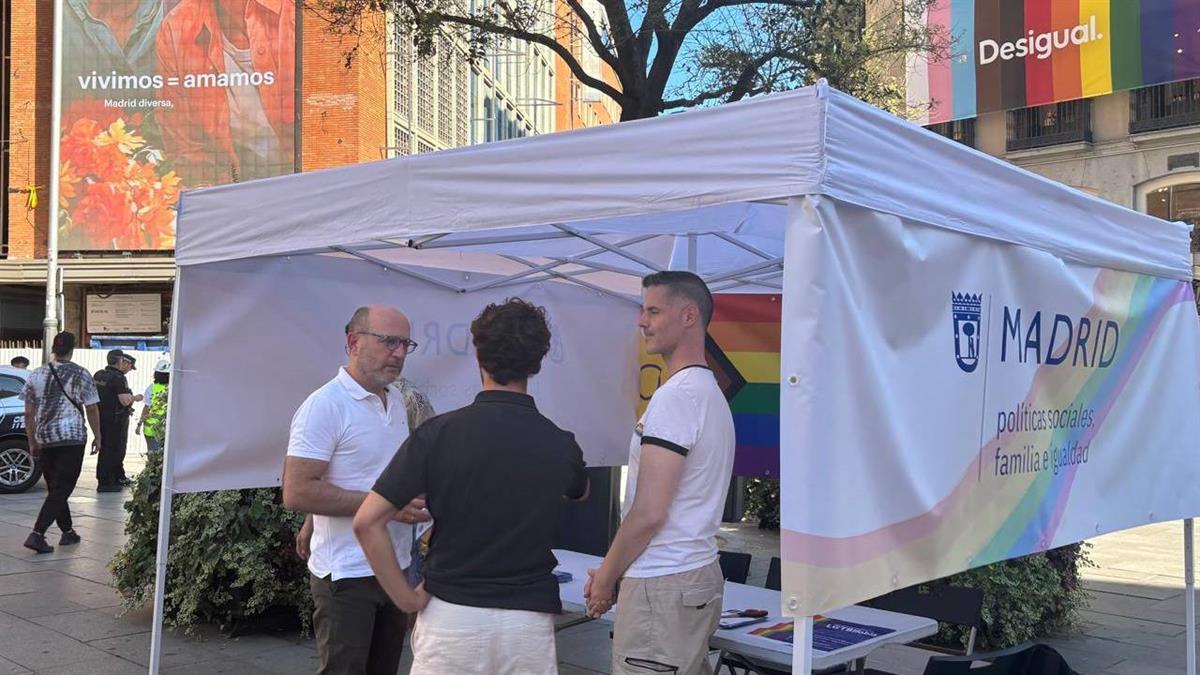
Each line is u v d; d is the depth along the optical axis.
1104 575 8.11
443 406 5.70
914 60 13.30
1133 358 4.29
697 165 2.79
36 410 8.31
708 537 2.89
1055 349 3.73
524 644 2.63
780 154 2.62
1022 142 19.88
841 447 2.61
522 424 2.73
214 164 20.06
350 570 3.38
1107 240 4.09
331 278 5.20
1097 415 4.02
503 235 4.47
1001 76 13.41
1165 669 5.54
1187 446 4.66
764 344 6.41
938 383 3.05
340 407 3.42
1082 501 3.88
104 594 6.85
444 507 2.65
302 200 3.86
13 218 20.92
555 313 6.16
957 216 3.13
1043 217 3.65
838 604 2.59
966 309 3.20
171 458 4.54
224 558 5.72
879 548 2.76
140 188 20.23
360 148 19.69
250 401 4.86
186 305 4.59
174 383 4.56
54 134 18.84
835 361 2.59
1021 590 5.70
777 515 10.23
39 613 6.34
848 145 2.64
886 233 2.80
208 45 19.97
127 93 20.16
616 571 2.85
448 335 5.73
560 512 2.77
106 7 20.11
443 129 24.16
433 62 22.72
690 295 2.96
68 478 8.41
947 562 3.07
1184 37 12.41
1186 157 18.08
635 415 6.63
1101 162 19.05
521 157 3.19
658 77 8.45
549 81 37.72
